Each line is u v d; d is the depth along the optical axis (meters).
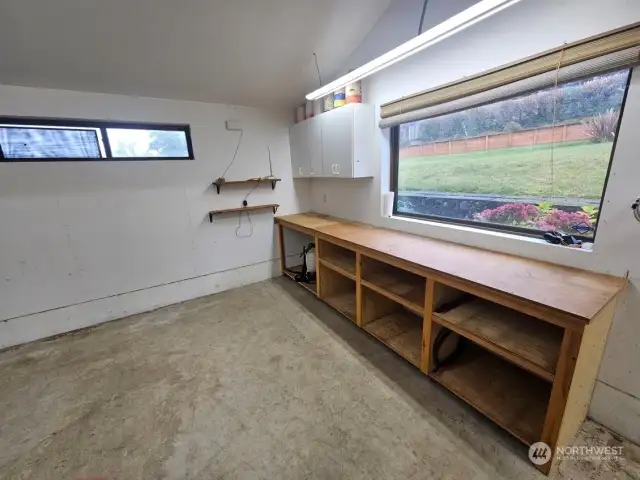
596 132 1.59
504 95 1.77
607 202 1.50
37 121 2.51
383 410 1.79
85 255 2.85
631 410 1.53
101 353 2.47
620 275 1.51
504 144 2.01
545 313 1.28
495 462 1.46
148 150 3.01
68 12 1.89
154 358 2.38
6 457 1.58
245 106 3.42
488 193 2.17
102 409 1.88
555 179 1.80
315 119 3.17
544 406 1.66
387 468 1.45
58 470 1.50
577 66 1.46
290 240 4.08
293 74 2.97
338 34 2.55
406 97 2.40
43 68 2.27
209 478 1.43
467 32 1.92
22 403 1.95
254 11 2.13
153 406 1.89
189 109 3.10
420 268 1.84
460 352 2.14
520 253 1.92
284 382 2.06
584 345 1.23
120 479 1.45
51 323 2.78
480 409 1.66
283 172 3.83
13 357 2.46
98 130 2.75
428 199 2.63
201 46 2.38
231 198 3.54
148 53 2.35
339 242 2.61
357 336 2.58
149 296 3.23
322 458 1.51
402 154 2.78
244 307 3.20
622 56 1.32
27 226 2.58
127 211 2.98
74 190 2.72
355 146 2.74
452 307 1.88
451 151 2.36
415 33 2.22
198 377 2.14
